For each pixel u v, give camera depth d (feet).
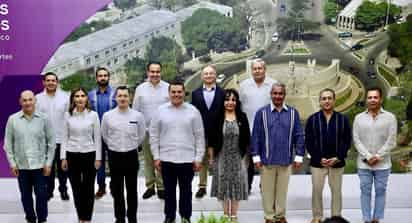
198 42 19.56
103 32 19.33
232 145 14.33
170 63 19.61
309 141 14.62
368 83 19.86
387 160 14.53
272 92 14.33
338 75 19.85
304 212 16.39
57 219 15.61
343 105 19.92
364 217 14.74
